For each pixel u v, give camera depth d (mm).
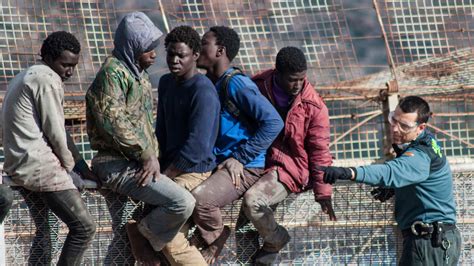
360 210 19516
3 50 30203
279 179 18531
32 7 30672
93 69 30578
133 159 17516
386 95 31297
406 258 18312
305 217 19297
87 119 17578
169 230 17719
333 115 32438
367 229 19531
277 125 18109
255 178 18516
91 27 31141
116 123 17031
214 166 18359
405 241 18438
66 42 17062
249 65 31469
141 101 17500
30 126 16938
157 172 17391
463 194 19703
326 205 18469
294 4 32188
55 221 18188
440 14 33000
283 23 32000
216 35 18531
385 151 31109
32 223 18094
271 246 18703
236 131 18406
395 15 33094
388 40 33000
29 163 16984
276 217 19234
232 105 18359
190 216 18344
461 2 33250
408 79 32750
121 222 18469
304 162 18688
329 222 19375
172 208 17484
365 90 31609
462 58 32750
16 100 16875
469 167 19656
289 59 18094
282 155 18688
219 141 18500
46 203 17406
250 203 18250
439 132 34312
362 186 19516
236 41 18656
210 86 17922
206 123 17719
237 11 32125
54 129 16891
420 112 18156
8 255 18016
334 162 23734
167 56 17828
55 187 17156
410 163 17703
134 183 17516
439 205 18141
